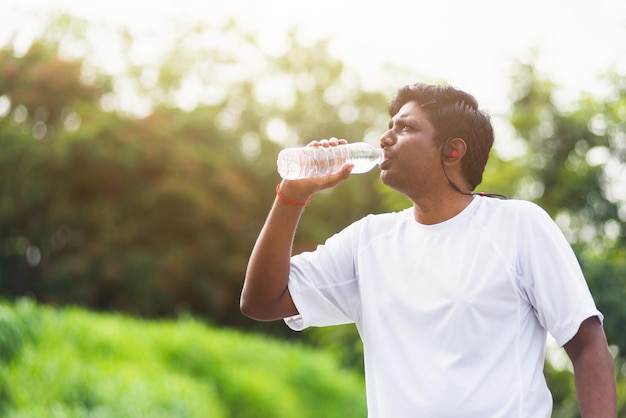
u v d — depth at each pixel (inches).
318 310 102.3
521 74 406.0
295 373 458.9
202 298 872.3
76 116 870.4
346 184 901.2
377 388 94.4
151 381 356.8
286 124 1006.4
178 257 845.2
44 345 338.6
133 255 846.5
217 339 449.4
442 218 96.5
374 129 1014.4
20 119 868.6
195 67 980.6
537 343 92.6
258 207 921.5
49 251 868.6
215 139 912.3
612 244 393.7
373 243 99.0
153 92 958.4
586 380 89.5
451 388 89.5
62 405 302.5
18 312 342.6
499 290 91.2
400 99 100.0
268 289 101.3
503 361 90.0
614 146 397.7
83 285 829.2
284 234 100.3
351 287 101.8
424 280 93.7
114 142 838.5
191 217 855.1
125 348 379.9
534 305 92.4
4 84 866.8
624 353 359.9
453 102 97.8
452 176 97.6
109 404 315.6
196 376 410.6
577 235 395.9
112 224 860.6
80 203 862.5
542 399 90.6
